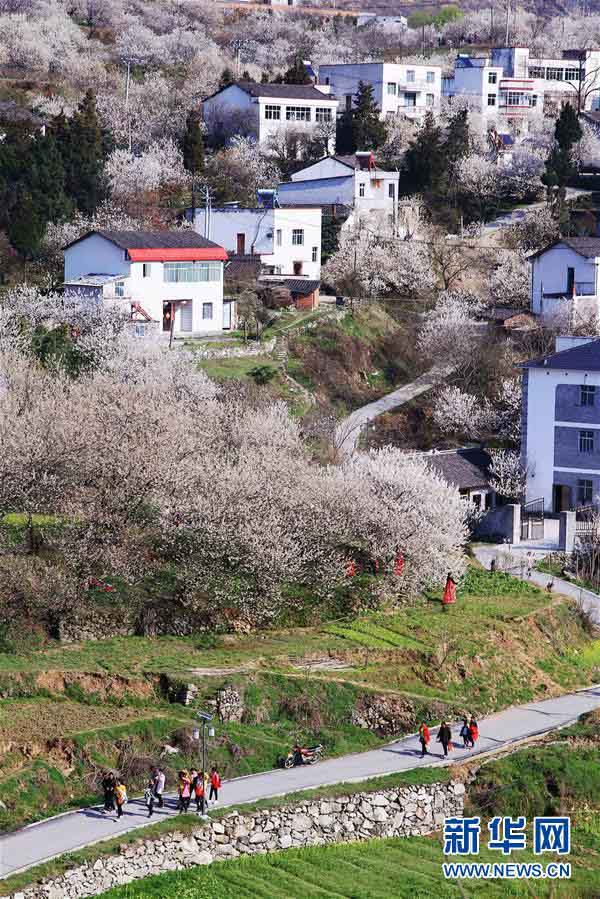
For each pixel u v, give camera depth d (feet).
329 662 282.77
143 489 306.35
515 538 370.94
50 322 451.12
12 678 260.01
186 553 299.17
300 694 267.80
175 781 239.50
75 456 312.50
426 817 242.78
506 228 632.38
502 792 249.75
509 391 452.35
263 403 398.21
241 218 565.53
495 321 522.47
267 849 227.20
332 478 324.19
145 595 294.46
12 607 283.79
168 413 346.13
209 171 654.12
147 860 214.48
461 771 251.80
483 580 339.57
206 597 295.48
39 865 205.46
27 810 226.79
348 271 563.07
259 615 296.30
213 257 499.10
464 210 653.30
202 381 401.08
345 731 265.13
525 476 396.98
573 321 507.30
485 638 300.61
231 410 367.86
